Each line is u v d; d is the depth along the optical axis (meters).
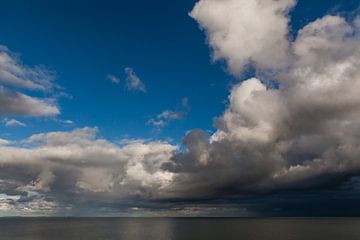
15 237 158.00
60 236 161.62
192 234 167.25
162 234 169.62
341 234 157.50
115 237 154.62
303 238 140.38
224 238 143.75
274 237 145.50
